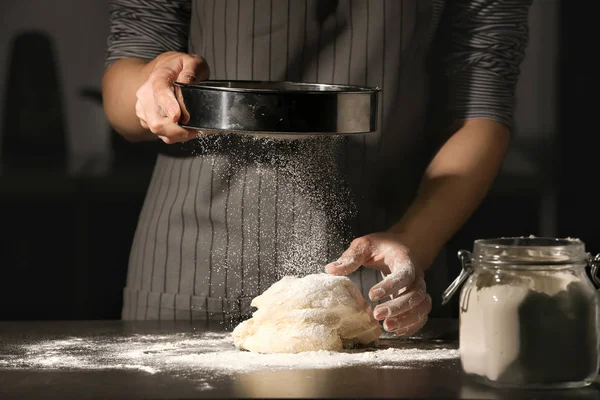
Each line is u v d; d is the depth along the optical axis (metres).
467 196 1.79
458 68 2.01
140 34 1.97
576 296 1.14
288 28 1.87
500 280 1.16
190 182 1.90
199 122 1.35
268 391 1.16
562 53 2.94
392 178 1.93
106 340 1.55
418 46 1.92
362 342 1.50
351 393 1.14
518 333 1.13
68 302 2.87
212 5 1.91
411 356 1.39
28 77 2.81
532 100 2.96
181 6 2.01
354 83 1.88
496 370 1.15
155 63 1.75
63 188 2.84
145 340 1.55
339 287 1.49
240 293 1.87
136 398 1.13
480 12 1.99
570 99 2.95
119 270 2.88
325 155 1.85
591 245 2.97
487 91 1.96
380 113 1.89
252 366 1.32
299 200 1.85
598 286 1.22
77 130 2.83
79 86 2.82
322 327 1.44
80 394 1.16
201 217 1.88
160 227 1.93
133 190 2.86
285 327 1.44
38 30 2.79
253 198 1.85
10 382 1.24
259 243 1.86
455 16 2.02
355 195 1.88
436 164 1.85
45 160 2.83
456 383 1.20
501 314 1.14
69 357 1.40
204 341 1.54
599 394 1.13
